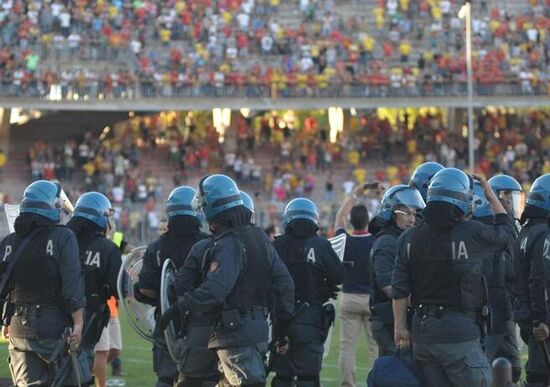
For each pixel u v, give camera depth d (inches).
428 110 4207.7
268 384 1376.7
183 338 912.9
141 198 3809.1
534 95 4035.4
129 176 3865.7
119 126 4151.1
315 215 1088.2
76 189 3875.5
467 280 839.1
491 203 949.8
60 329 949.8
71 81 3902.6
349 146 4109.3
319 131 4151.1
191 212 1023.6
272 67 4190.5
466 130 4170.8
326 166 4052.7
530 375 989.2
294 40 4259.4
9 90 3853.3
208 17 4296.3
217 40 4227.4
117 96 3927.2
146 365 1589.6
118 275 1045.2
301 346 1064.8
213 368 896.9
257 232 890.7
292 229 1085.8
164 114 4136.3
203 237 1030.4
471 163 3695.9
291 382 1077.1
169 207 1027.9
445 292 840.3
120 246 1274.6
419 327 846.5
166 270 970.7
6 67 3961.6
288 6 4399.6
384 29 4379.9
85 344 1022.4
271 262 894.4
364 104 4025.6
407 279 860.6
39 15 4131.4
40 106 3870.6
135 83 3941.9
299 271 1073.5
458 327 836.6
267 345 890.1
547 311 960.3
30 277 946.7
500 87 4037.9
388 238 1009.5
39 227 954.7
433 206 847.7
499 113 4197.8
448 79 4065.0
